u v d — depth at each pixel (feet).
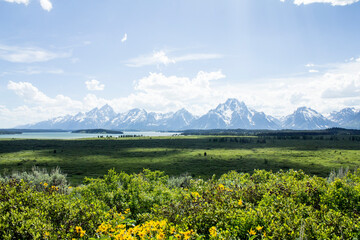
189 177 75.00
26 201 22.84
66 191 41.57
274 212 21.81
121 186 40.68
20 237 17.33
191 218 22.81
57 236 18.10
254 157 339.57
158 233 17.66
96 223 21.09
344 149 433.89
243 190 32.09
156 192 37.60
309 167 248.11
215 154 380.17
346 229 19.22
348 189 29.37
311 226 19.49
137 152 417.08
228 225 20.92
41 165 256.93
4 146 505.25
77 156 353.51
